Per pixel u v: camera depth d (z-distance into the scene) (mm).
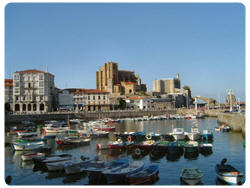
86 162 36281
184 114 172750
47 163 37125
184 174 31234
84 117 144000
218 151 48719
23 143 52906
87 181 32719
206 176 33875
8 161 43250
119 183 31219
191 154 45375
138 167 33375
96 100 176000
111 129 86688
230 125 85250
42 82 144750
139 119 138750
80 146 56469
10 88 148750
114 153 48625
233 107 198375
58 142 57438
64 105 164875
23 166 40031
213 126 100250
